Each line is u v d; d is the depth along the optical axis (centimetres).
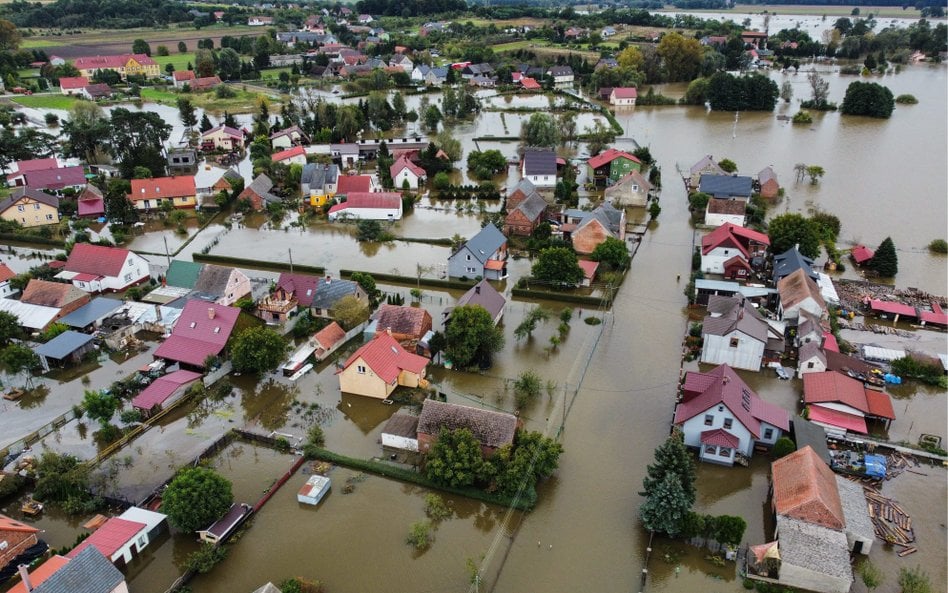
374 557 4859
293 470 5688
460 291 8938
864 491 5394
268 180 12975
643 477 5631
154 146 14275
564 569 4766
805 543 4638
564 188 12275
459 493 5431
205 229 11369
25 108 19112
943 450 5819
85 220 11300
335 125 16950
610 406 6569
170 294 8425
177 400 6556
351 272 9331
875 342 7650
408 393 6750
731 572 4741
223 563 4794
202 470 5138
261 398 6738
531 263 9781
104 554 4512
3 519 4791
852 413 6153
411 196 12438
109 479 5528
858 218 11362
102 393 6369
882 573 4647
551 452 5462
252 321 7556
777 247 9438
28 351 6944
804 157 15000
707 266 9338
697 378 6225
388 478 5653
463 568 4769
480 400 6662
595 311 8438
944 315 8019
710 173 12425
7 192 12369
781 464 5353
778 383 6900
